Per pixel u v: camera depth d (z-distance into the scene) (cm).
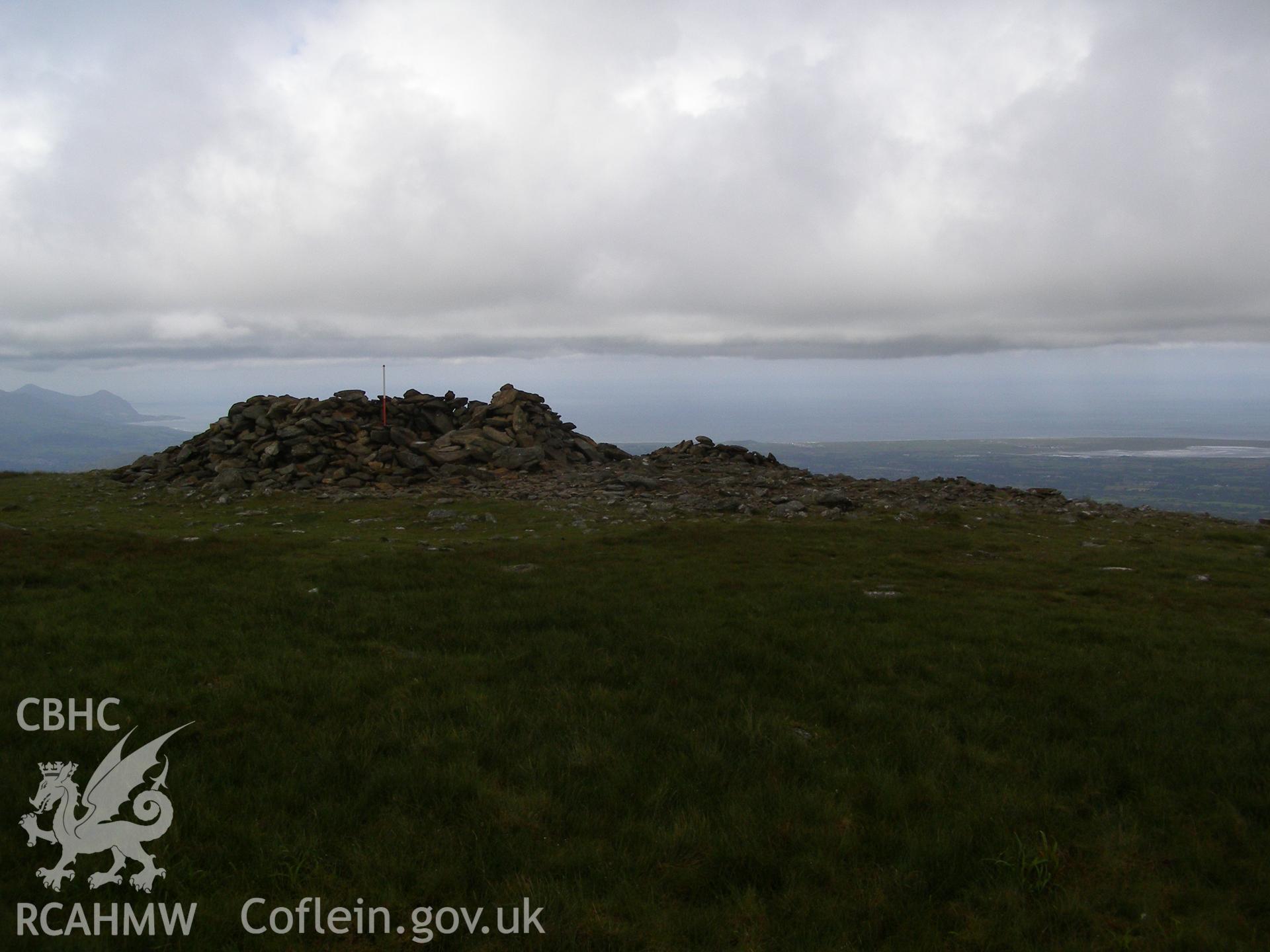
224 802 684
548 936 538
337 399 3778
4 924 520
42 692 924
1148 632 1342
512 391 4175
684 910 573
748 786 755
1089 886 616
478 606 1438
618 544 2181
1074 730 919
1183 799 750
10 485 3381
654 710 943
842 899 588
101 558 1773
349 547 2105
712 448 4247
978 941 550
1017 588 1719
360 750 798
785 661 1138
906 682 1075
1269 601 1598
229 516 2708
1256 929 565
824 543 2173
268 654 1111
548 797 711
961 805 727
